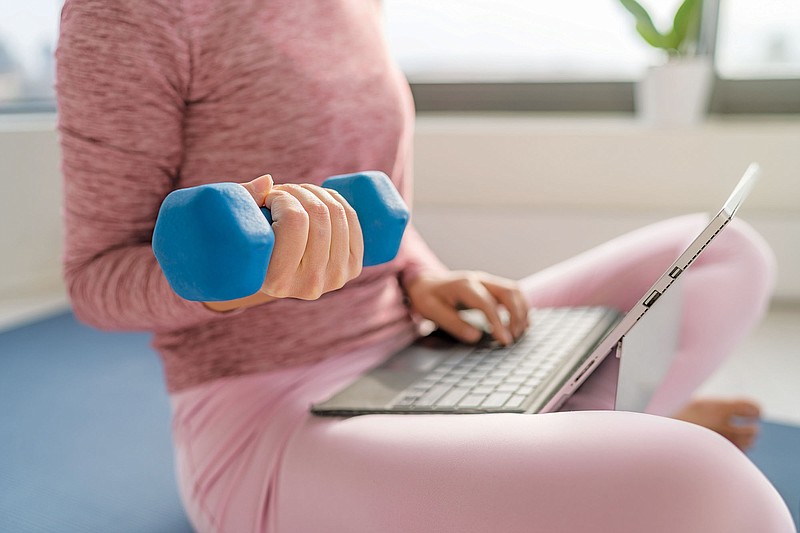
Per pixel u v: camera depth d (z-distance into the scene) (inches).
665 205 76.4
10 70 94.0
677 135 74.4
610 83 85.7
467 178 80.4
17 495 45.1
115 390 61.4
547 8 85.4
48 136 88.7
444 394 27.5
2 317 82.3
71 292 29.6
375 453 24.5
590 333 33.8
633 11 76.9
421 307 35.5
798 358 63.7
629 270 41.2
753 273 41.3
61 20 28.6
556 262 78.5
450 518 22.5
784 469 45.2
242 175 30.5
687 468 20.7
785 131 72.6
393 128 34.9
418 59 89.6
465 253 80.7
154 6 28.1
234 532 28.7
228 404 30.0
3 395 60.7
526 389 27.3
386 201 20.6
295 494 25.9
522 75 88.0
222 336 31.0
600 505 20.8
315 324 32.0
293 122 31.0
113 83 27.6
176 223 16.6
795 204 74.0
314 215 18.3
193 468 31.0
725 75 81.7
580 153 77.1
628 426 22.4
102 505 43.8
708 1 80.5
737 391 57.7
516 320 34.1
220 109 30.1
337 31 33.1
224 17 29.7
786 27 80.0
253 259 16.4
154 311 26.9
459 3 87.1
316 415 27.5
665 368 33.6
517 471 22.1
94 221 28.9
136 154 28.4
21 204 88.6
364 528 24.1
